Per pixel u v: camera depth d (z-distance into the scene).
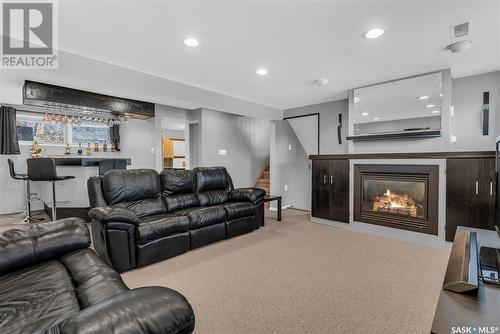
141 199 3.20
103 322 0.68
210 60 3.03
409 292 2.09
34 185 5.29
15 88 3.89
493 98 3.36
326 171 4.35
